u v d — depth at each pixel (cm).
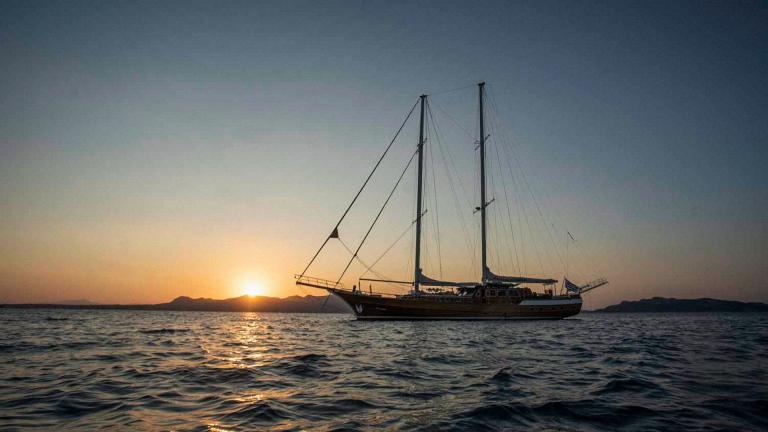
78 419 880
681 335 3222
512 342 2564
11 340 2694
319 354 1959
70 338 2900
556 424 832
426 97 5009
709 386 1195
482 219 5062
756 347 2269
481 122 5250
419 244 4653
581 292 5231
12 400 1052
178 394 1116
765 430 796
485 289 4797
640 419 867
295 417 882
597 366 1588
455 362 1694
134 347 2341
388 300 4556
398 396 1075
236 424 833
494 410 927
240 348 2281
